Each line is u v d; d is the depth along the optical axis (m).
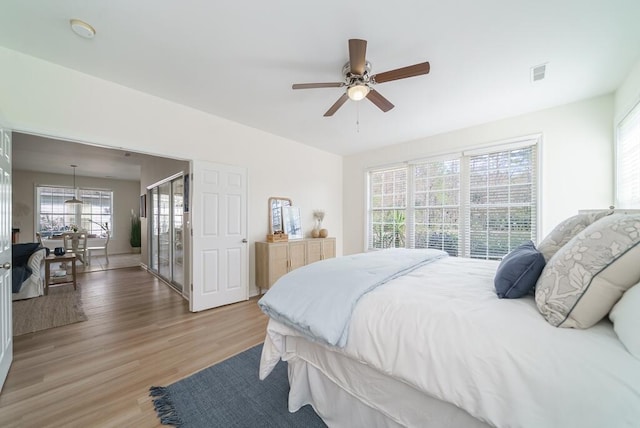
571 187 2.94
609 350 0.78
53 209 7.50
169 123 2.99
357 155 5.20
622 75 2.39
